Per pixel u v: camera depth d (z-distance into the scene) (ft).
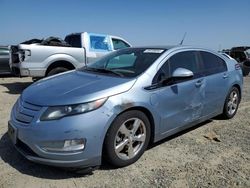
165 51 16.78
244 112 24.56
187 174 13.56
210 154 15.78
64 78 15.89
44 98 13.07
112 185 12.45
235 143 17.49
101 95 12.95
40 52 31.48
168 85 15.55
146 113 14.66
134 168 13.93
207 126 20.36
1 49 43.19
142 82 14.48
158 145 16.69
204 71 18.60
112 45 37.58
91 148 12.50
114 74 15.44
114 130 13.14
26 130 12.60
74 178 12.92
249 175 13.69
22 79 44.29
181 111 16.49
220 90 19.85
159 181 12.87
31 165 13.96
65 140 12.16
